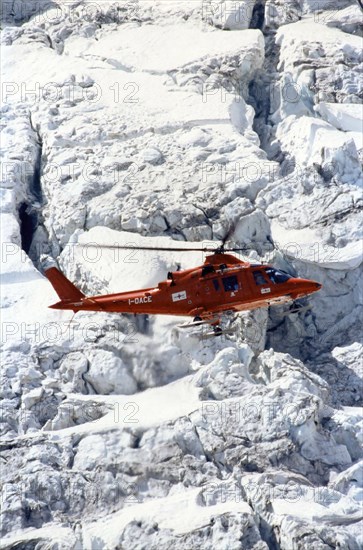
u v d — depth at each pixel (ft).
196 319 628.69
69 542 622.13
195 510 634.43
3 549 622.54
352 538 618.85
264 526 631.56
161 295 627.87
